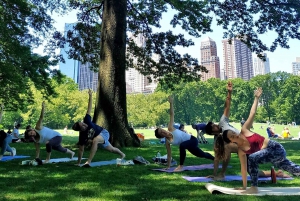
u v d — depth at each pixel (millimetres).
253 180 4395
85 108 57344
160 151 11750
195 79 21406
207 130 5996
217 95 82250
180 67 20891
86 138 7617
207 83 84000
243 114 80625
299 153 10852
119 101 13016
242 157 4645
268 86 82250
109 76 13094
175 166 7449
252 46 18359
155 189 4680
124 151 11344
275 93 81688
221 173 5734
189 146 6832
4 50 17531
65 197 4152
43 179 5594
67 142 16312
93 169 6918
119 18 13750
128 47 21578
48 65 21219
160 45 20547
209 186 4609
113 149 8016
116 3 13852
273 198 3957
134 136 13789
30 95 25844
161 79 22281
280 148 4543
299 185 4996
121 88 13195
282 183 5164
